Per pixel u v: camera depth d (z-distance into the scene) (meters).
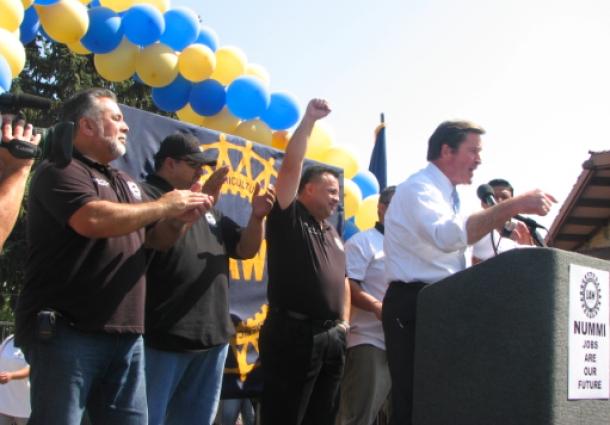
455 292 2.69
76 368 2.87
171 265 3.64
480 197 4.05
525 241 4.81
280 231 4.20
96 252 2.97
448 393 2.67
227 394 4.68
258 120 5.71
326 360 4.21
